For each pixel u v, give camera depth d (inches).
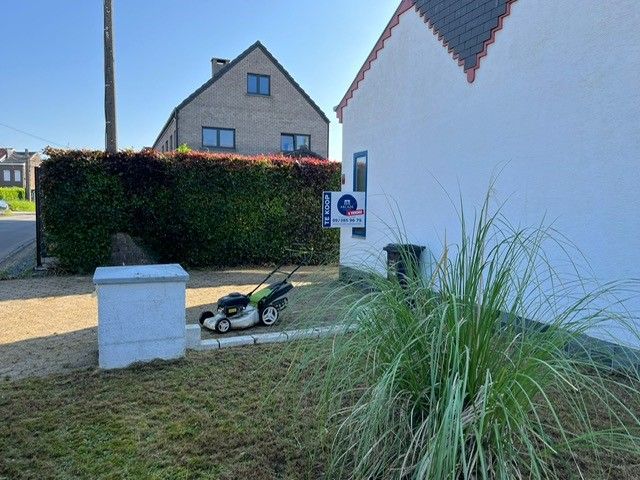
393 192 264.2
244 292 279.0
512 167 180.4
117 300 139.6
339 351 87.4
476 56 198.2
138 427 104.0
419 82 238.8
